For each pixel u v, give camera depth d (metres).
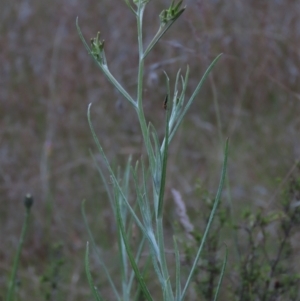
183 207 3.46
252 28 7.30
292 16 7.33
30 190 5.86
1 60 7.70
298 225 3.29
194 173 5.92
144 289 1.90
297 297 3.25
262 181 5.64
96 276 4.42
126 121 6.77
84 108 7.02
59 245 4.52
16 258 3.32
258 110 6.77
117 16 8.23
